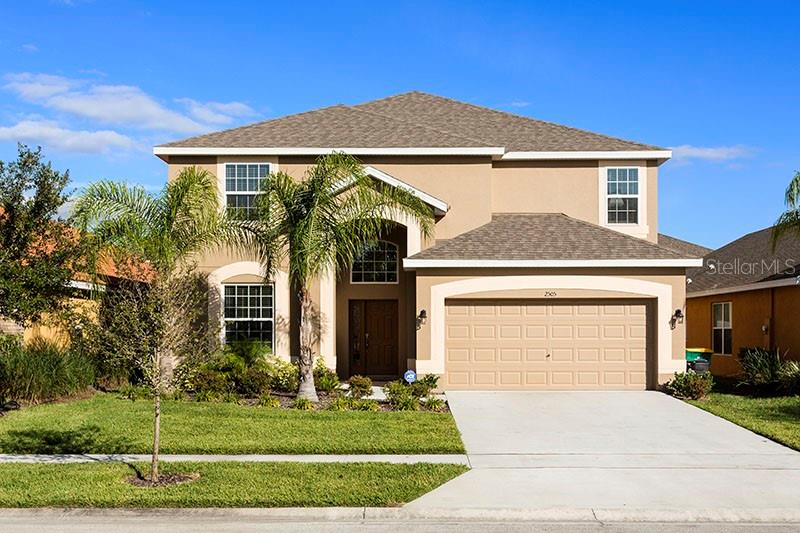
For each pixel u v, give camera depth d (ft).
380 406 54.08
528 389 63.10
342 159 55.31
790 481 33.65
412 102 88.74
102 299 47.47
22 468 34.42
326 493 30.27
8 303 43.29
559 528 27.73
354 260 73.36
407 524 28.07
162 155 70.28
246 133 73.56
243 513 28.84
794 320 66.74
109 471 33.73
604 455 38.78
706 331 87.66
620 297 63.10
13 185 44.96
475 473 34.83
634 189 74.95
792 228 66.49
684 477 34.35
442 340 62.95
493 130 79.92
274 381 62.39
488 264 62.54
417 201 58.23
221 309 68.59
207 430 43.16
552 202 74.95
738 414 50.93
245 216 56.34
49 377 53.78
